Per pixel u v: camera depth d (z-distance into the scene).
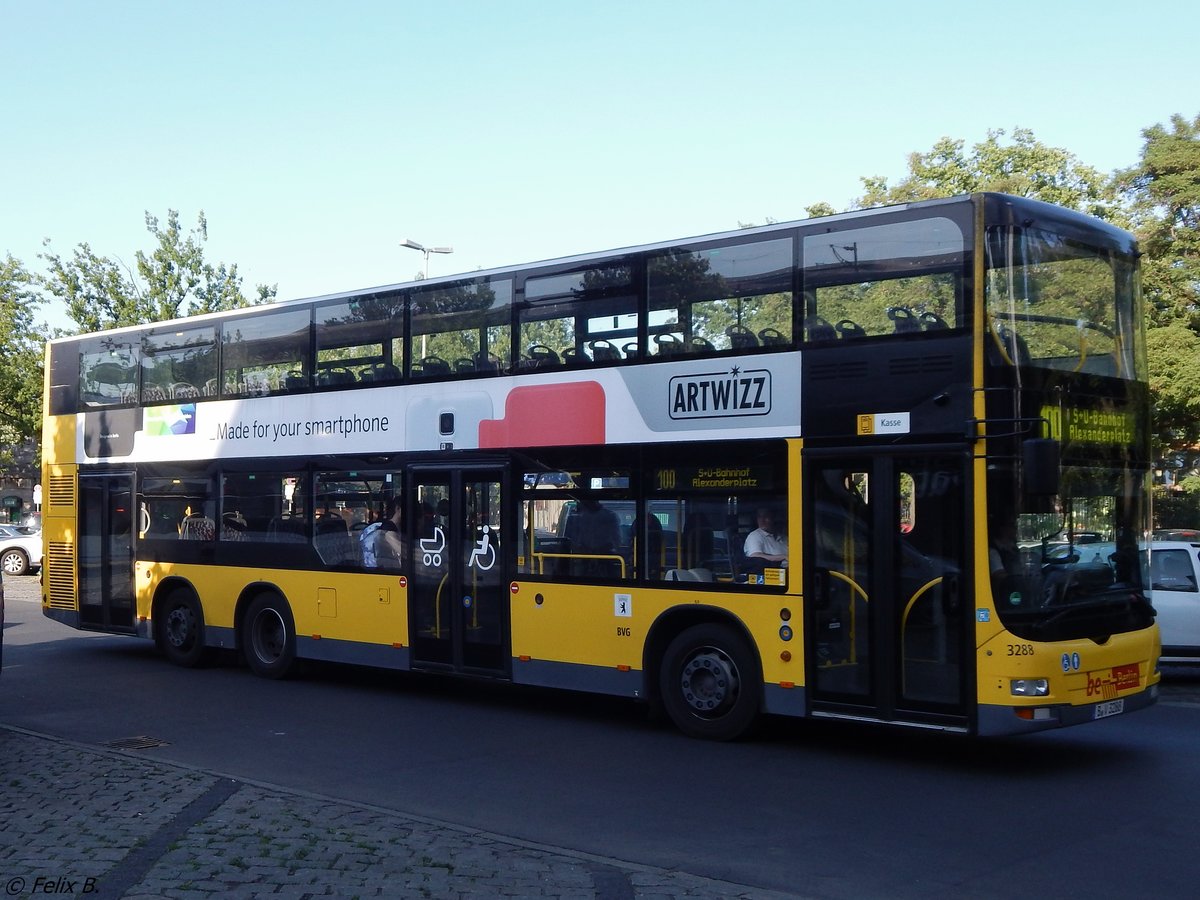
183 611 15.34
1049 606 8.66
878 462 9.17
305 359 13.91
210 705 12.48
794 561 9.61
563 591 11.19
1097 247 9.55
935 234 9.01
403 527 12.70
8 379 38.50
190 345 15.38
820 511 9.51
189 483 15.27
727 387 10.11
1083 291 9.37
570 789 8.52
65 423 17.11
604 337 11.04
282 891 5.81
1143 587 9.61
